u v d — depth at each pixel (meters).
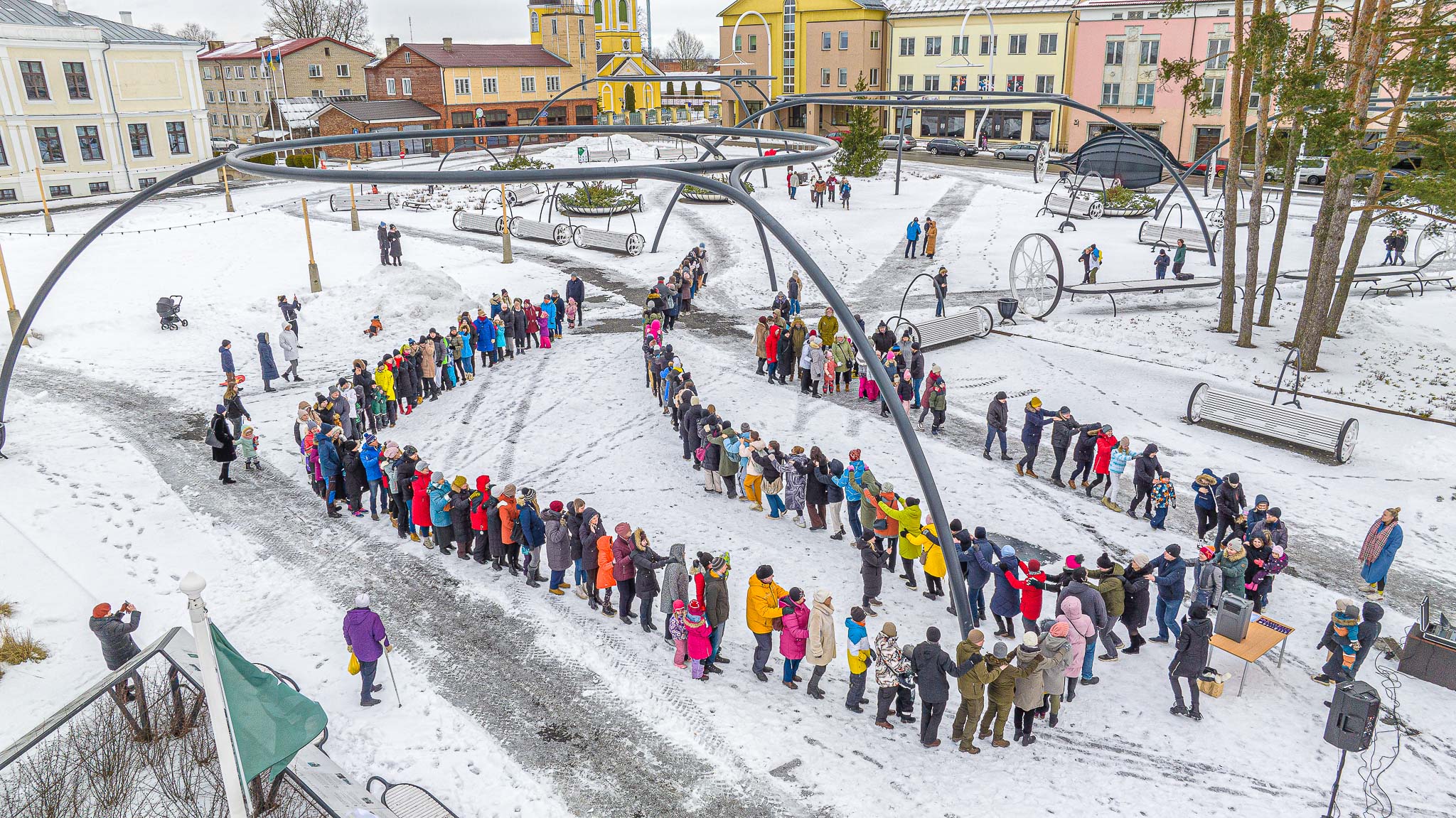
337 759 10.17
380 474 15.99
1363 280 30.56
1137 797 9.78
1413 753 10.41
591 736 10.70
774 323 23.25
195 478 17.52
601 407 21.38
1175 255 30.58
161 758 9.91
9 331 25.11
